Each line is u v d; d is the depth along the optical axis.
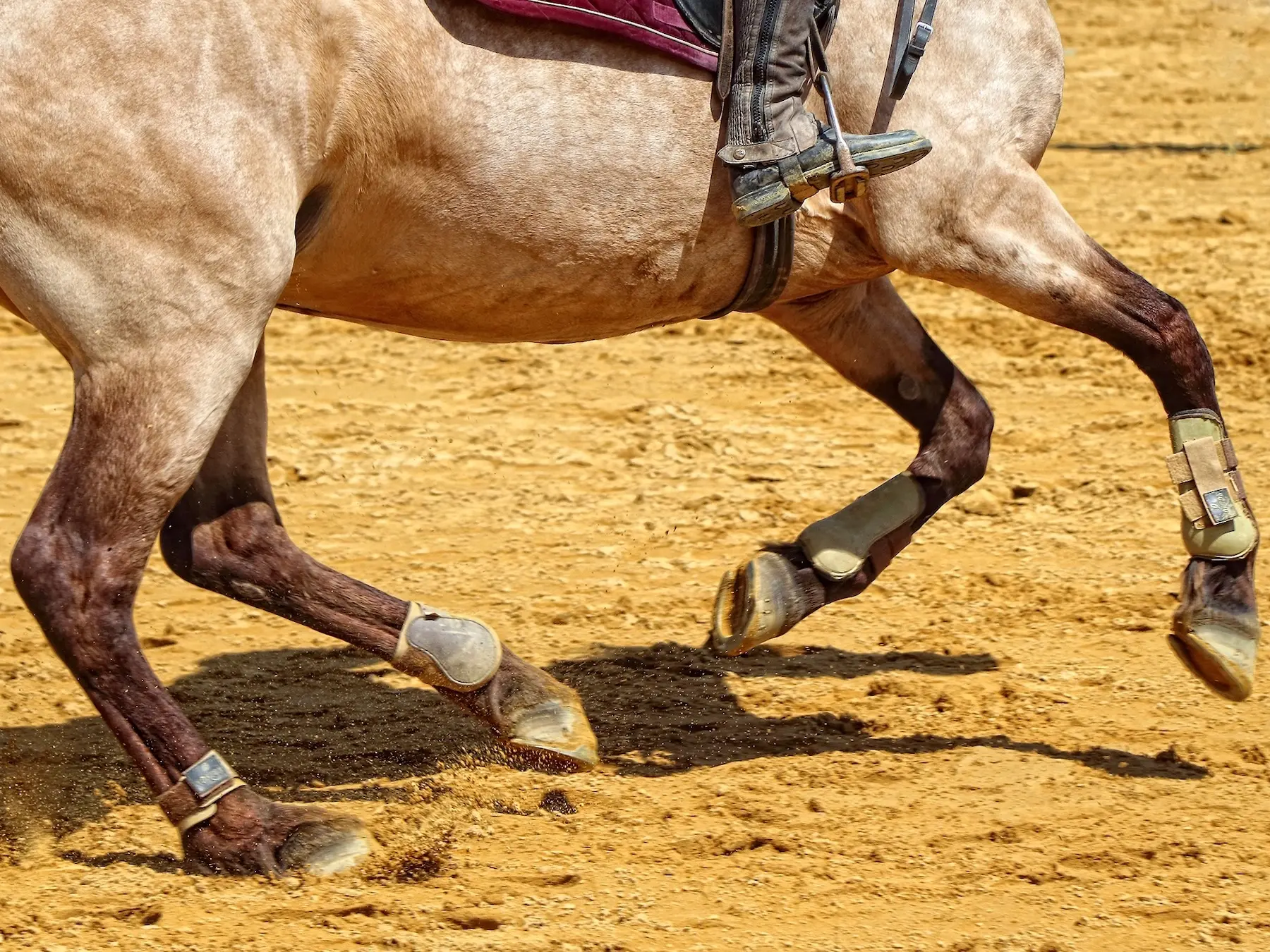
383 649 8.51
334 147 7.56
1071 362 17.42
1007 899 7.43
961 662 10.52
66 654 7.41
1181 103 31.70
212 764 7.66
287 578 8.56
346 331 19.48
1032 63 8.60
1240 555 8.83
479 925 7.20
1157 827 8.15
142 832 8.20
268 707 10.02
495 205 7.86
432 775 9.00
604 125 7.85
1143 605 11.30
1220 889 7.51
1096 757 9.04
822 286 8.99
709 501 13.77
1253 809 8.36
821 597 9.46
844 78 8.30
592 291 8.29
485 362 18.08
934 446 9.84
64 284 7.16
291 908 7.32
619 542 12.98
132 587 7.45
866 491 13.98
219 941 7.02
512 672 8.77
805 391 16.86
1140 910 7.32
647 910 7.33
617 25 7.73
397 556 12.73
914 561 12.36
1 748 9.31
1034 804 8.45
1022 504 13.55
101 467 7.30
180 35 7.10
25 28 6.95
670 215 8.12
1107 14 39.88
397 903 7.34
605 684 10.34
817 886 7.56
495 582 12.16
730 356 18.09
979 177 8.50
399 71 7.52
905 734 9.45
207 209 7.20
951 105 8.42
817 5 8.11
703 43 7.89
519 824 8.29
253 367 8.59
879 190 8.46
